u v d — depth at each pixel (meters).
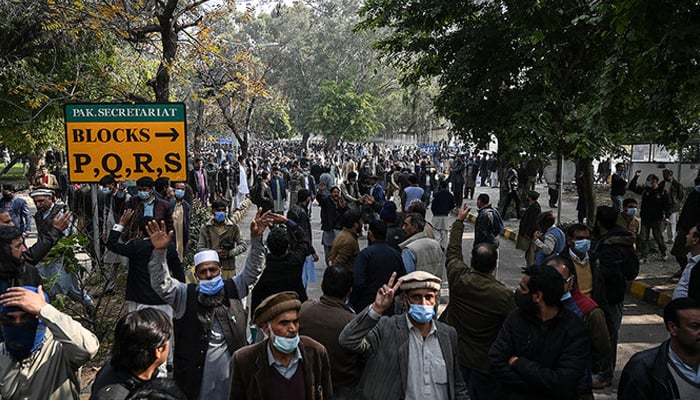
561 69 12.38
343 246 6.80
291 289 5.52
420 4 12.77
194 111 21.97
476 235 9.91
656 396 3.12
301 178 20.48
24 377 3.30
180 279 5.78
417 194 14.07
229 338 4.28
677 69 7.08
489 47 12.72
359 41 58.06
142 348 2.67
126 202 9.08
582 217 17.23
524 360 3.55
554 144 11.85
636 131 8.34
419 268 6.16
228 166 21.70
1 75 14.21
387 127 69.75
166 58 12.50
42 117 16.98
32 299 3.22
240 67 18.67
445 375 3.53
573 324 3.59
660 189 12.02
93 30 12.67
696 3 6.47
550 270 3.58
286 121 47.53
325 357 3.40
